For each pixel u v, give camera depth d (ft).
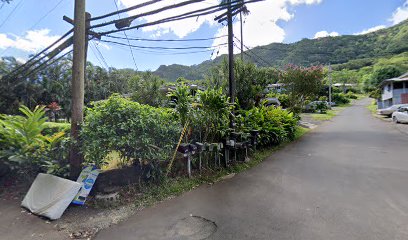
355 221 10.78
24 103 38.68
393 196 13.65
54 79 47.96
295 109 51.52
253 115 28.53
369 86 156.35
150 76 52.60
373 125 55.11
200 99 19.70
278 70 52.95
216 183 16.83
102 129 13.14
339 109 116.57
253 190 15.21
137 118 13.98
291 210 12.09
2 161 15.30
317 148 30.22
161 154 14.82
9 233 10.24
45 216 11.42
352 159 23.44
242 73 31.27
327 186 15.65
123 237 9.86
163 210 12.37
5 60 36.86
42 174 13.73
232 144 20.92
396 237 9.41
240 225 10.67
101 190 13.73
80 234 10.16
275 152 28.37
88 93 48.98
